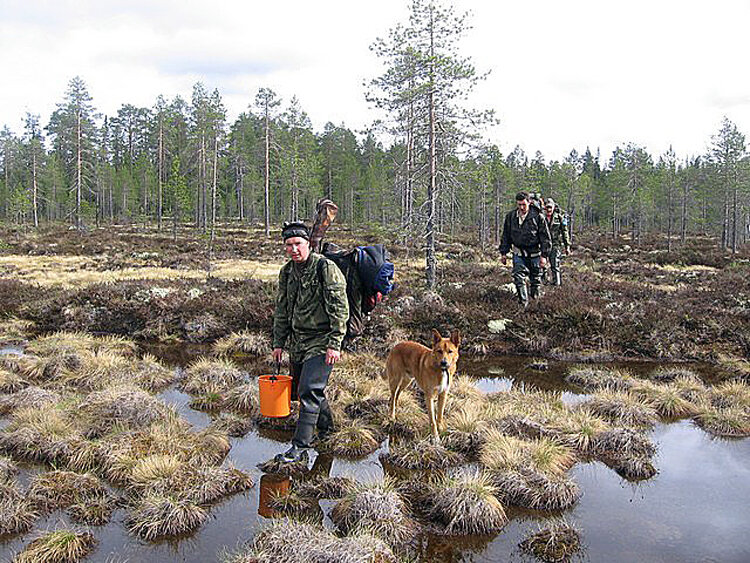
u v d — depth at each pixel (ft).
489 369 31.40
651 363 33.40
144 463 16.31
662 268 101.19
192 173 197.98
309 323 17.37
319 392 17.46
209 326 38.88
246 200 225.76
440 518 14.37
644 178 196.13
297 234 16.66
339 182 226.58
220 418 21.22
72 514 14.24
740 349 34.76
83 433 19.35
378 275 17.57
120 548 12.82
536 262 39.22
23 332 39.73
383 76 62.34
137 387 23.88
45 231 152.05
